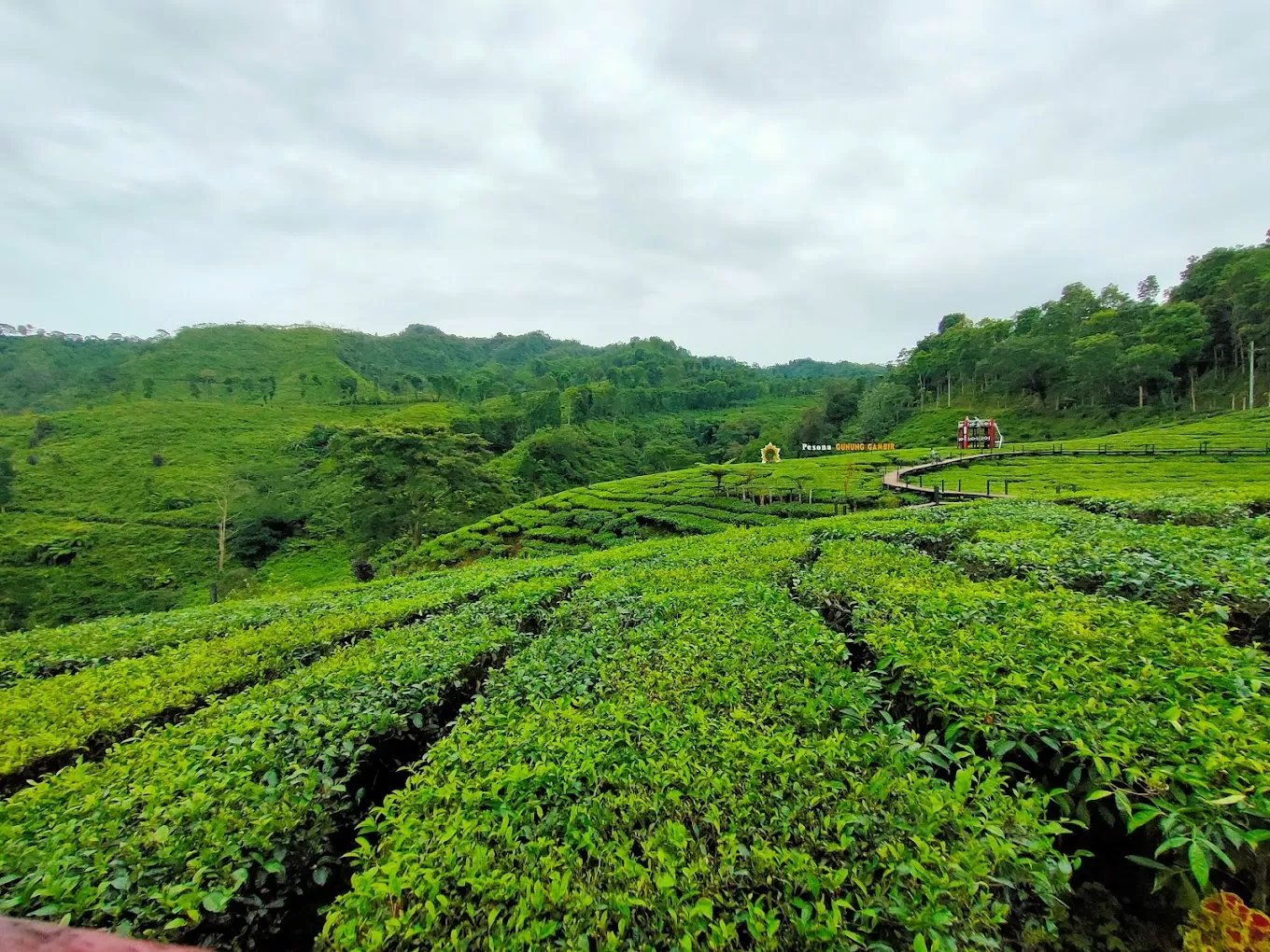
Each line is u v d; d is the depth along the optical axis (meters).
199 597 45.22
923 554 11.77
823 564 11.16
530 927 2.69
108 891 3.41
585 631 8.38
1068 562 8.98
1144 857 3.45
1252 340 68.00
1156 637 5.24
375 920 2.90
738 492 46.78
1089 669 4.70
